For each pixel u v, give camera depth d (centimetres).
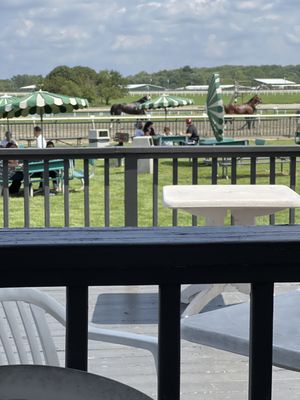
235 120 3353
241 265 114
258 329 117
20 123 3145
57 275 112
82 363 116
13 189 1473
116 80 8644
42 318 217
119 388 112
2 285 111
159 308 115
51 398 112
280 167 1864
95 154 524
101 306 464
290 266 115
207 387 334
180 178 1670
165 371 117
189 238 114
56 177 1455
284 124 3456
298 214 1096
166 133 2483
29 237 114
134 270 113
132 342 237
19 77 9238
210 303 475
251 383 119
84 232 119
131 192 525
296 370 171
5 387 112
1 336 219
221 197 440
